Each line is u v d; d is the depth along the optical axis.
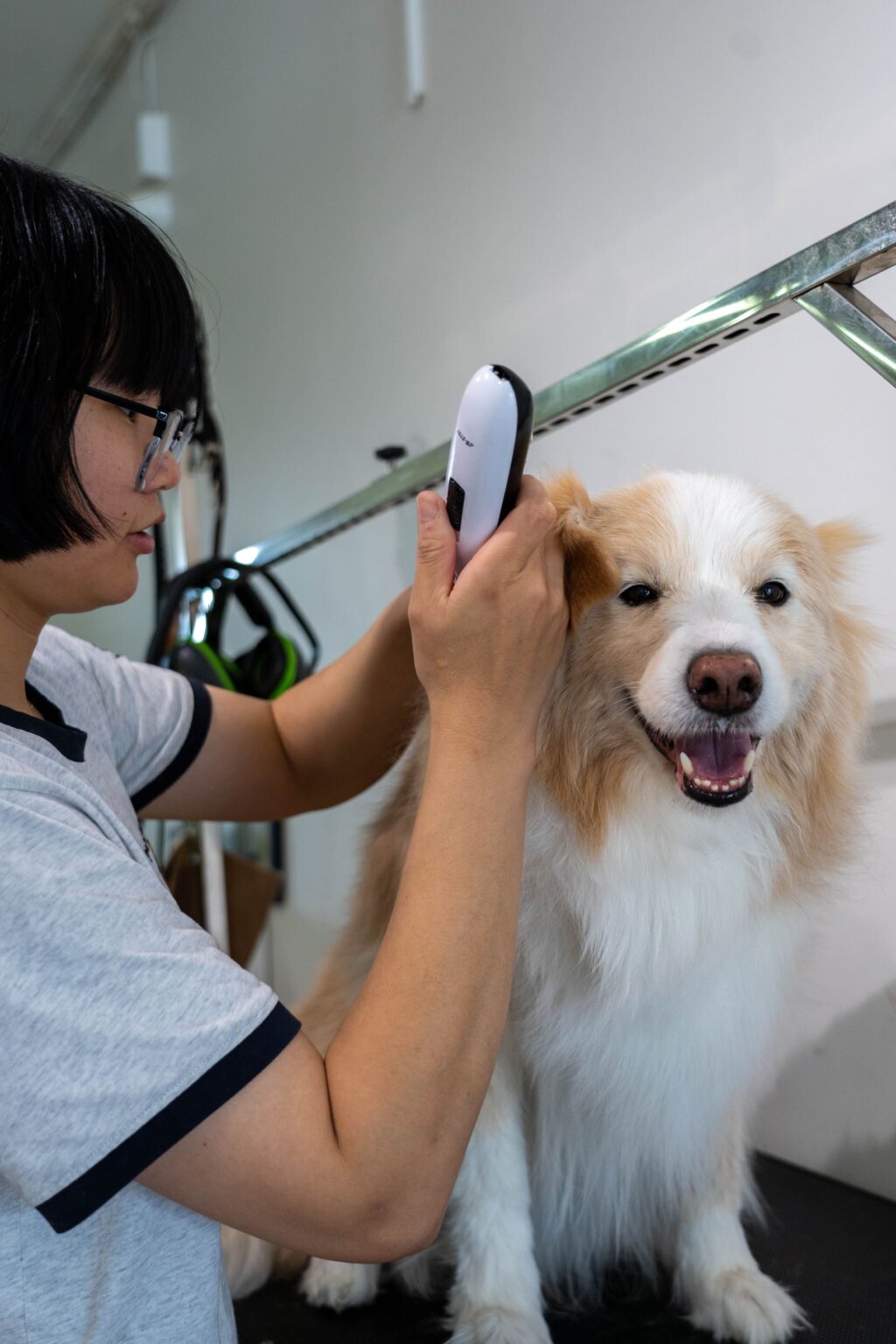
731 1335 0.94
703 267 1.27
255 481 2.47
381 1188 0.53
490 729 0.61
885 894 1.14
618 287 1.40
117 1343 0.58
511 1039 0.98
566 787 0.95
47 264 0.56
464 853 0.58
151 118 2.80
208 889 1.51
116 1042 0.50
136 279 0.61
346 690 1.01
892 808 1.14
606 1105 0.97
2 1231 0.54
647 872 0.94
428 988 0.56
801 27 1.13
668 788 0.94
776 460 1.22
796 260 0.71
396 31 1.82
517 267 1.58
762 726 0.88
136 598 3.19
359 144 1.96
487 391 0.61
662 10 1.30
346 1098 0.54
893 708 1.13
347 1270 1.04
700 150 1.26
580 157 1.45
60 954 0.50
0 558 0.61
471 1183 0.96
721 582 0.96
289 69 2.18
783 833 0.97
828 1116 1.22
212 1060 0.51
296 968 2.29
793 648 0.96
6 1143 0.49
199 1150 0.51
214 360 2.57
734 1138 1.01
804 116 1.13
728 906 0.94
